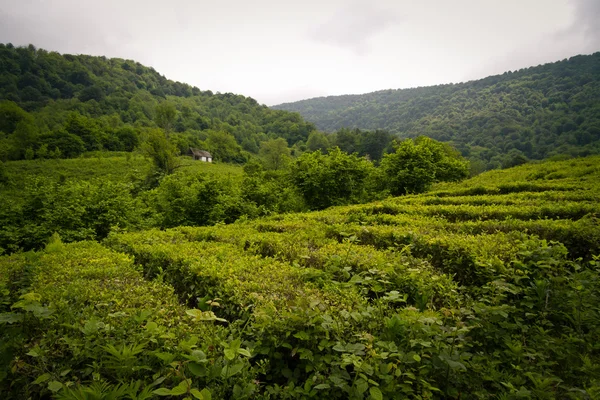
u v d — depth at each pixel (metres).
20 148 66.62
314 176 19.03
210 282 5.36
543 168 23.12
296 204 19.34
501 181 20.55
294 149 119.06
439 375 3.34
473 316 4.04
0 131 75.06
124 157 72.12
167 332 3.62
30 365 3.10
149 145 48.91
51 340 3.46
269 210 17.97
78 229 13.99
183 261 6.22
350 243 7.46
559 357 3.80
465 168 29.25
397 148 21.89
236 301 4.51
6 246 13.20
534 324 4.44
